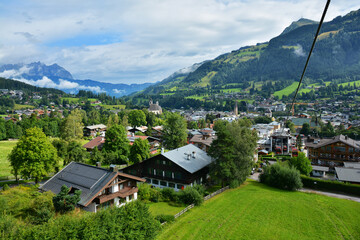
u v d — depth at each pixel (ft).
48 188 147.54
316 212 153.48
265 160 324.39
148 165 214.28
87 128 484.33
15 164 171.73
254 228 128.36
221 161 189.16
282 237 120.16
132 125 591.37
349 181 215.72
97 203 130.82
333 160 299.58
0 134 398.01
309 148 323.98
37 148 170.91
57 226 76.28
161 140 379.55
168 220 128.26
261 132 466.29
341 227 133.28
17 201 116.06
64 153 219.41
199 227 125.29
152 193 165.48
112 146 265.13
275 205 163.12
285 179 209.77
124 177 149.18
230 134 197.67
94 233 77.30
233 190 197.57
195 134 435.12
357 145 293.23
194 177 197.77
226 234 120.06
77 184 140.77
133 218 94.12
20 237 69.46
